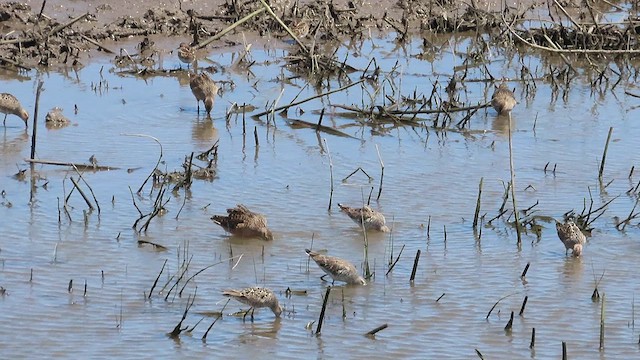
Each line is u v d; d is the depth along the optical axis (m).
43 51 23.58
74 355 12.27
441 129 20.89
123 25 25.22
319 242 15.58
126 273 14.34
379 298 13.94
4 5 24.92
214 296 13.82
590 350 12.80
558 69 25.02
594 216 16.78
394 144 19.97
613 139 20.42
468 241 15.76
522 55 25.59
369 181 18.02
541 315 13.62
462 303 13.88
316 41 26.12
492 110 22.17
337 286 14.20
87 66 23.53
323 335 12.93
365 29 27.03
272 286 14.16
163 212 16.38
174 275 14.30
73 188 16.94
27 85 22.19
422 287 14.28
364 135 20.48
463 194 17.56
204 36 25.38
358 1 28.06
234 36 25.73
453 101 21.92
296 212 16.62
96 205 16.53
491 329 13.24
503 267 14.98
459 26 27.52
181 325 12.95
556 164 18.92
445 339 12.98
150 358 12.26
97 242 15.27
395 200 17.20
